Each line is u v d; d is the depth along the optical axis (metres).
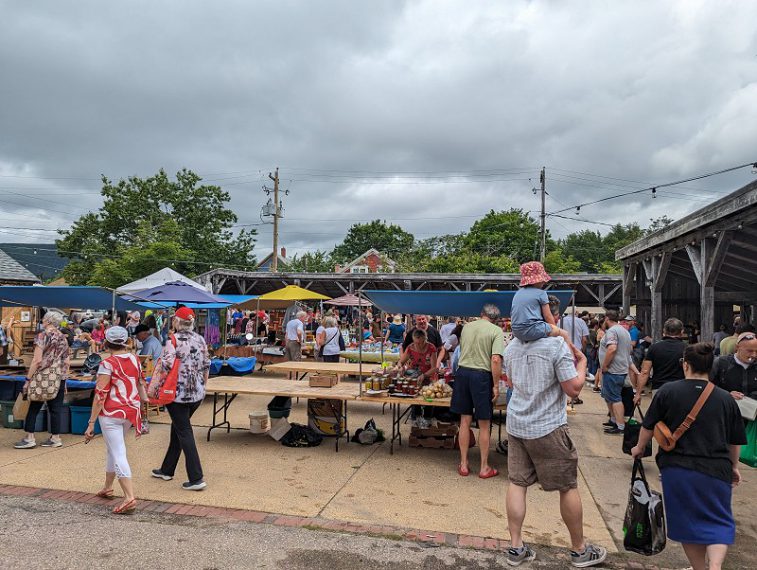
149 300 9.45
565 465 3.55
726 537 2.94
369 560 3.66
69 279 38.56
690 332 13.98
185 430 5.00
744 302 15.32
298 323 11.98
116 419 4.52
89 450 6.32
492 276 22.77
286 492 4.98
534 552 3.77
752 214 7.78
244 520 4.29
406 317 13.66
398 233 76.69
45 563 3.52
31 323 15.14
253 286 25.47
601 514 4.60
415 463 5.99
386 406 9.52
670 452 3.12
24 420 7.06
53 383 6.33
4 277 17.30
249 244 44.66
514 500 3.65
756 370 5.07
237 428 7.27
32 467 5.62
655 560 3.74
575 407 9.45
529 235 54.69
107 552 3.70
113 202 39.38
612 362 7.34
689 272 14.67
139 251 31.70
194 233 40.62
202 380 5.10
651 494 3.42
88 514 4.37
